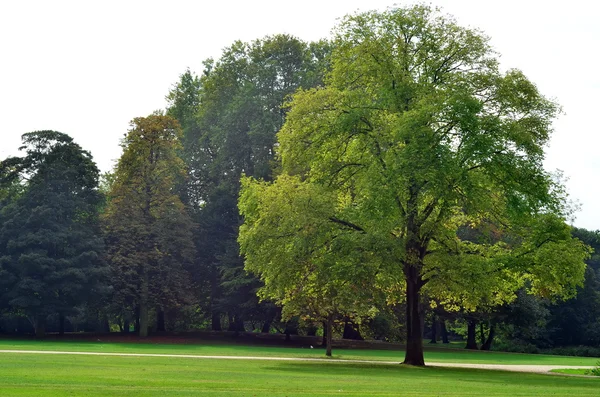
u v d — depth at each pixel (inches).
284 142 1454.2
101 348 1888.5
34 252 2603.3
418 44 1416.1
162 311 3014.3
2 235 2674.7
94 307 2871.6
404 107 1360.7
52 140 2792.8
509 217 1332.4
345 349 2482.8
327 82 1501.0
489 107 1363.2
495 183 1309.1
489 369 1400.1
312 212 1347.2
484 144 1229.1
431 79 1402.6
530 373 1294.3
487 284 1267.2
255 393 690.2
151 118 2829.7
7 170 2743.6
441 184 1214.3
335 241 1298.0
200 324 3668.8
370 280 1314.0
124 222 2758.4
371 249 1256.8
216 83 3078.2
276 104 2864.2
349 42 1430.9
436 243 1439.5
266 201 1393.9
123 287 2733.8
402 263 1360.7
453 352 2500.0
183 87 3412.9
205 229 2945.4
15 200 2812.5
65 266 2600.9
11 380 758.5
